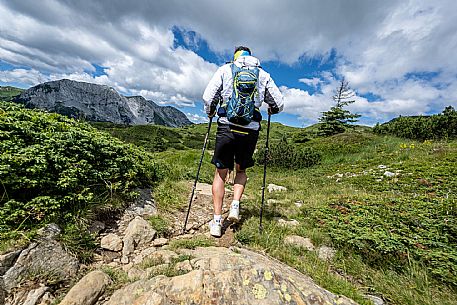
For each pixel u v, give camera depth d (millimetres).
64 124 3826
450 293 2475
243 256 2406
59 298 1950
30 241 2264
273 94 3256
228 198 5207
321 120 33375
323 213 4402
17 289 1974
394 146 16438
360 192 7152
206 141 3660
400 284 2564
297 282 2098
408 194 6648
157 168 5156
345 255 3092
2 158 2555
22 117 3447
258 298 1866
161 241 3031
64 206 2818
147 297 1854
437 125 18141
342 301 2059
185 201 4430
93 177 3289
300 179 10422
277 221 3945
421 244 3275
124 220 3254
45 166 2736
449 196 5957
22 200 2635
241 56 3227
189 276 1972
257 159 15961
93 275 2090
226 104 3082
